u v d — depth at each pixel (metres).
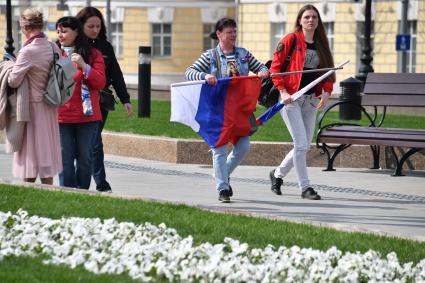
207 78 20.62
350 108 38.22
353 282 13.38
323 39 21.50
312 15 21.25
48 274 13.03
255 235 16.14
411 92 26.75
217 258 13.87
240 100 20.84
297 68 21.28
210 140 20.81
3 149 30.45
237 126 20.81
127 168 26.47
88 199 18.48
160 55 101.94
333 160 26.44
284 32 87.75
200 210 18.00
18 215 16.84
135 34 101.81
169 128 32.12
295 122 21.50
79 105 20.70
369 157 26.84
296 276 13.40
